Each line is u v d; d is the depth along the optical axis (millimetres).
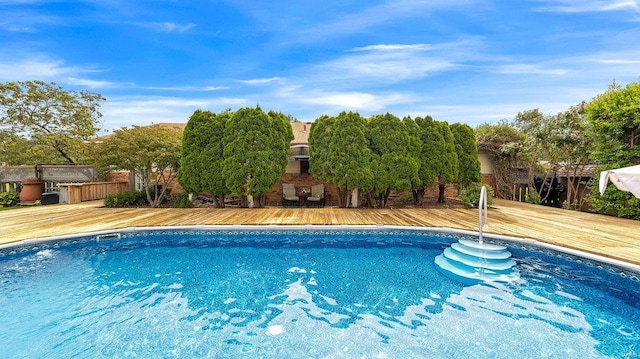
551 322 4328
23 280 5660
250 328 4184
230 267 6379
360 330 4152
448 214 10453
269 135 11484
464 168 13148
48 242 6949
